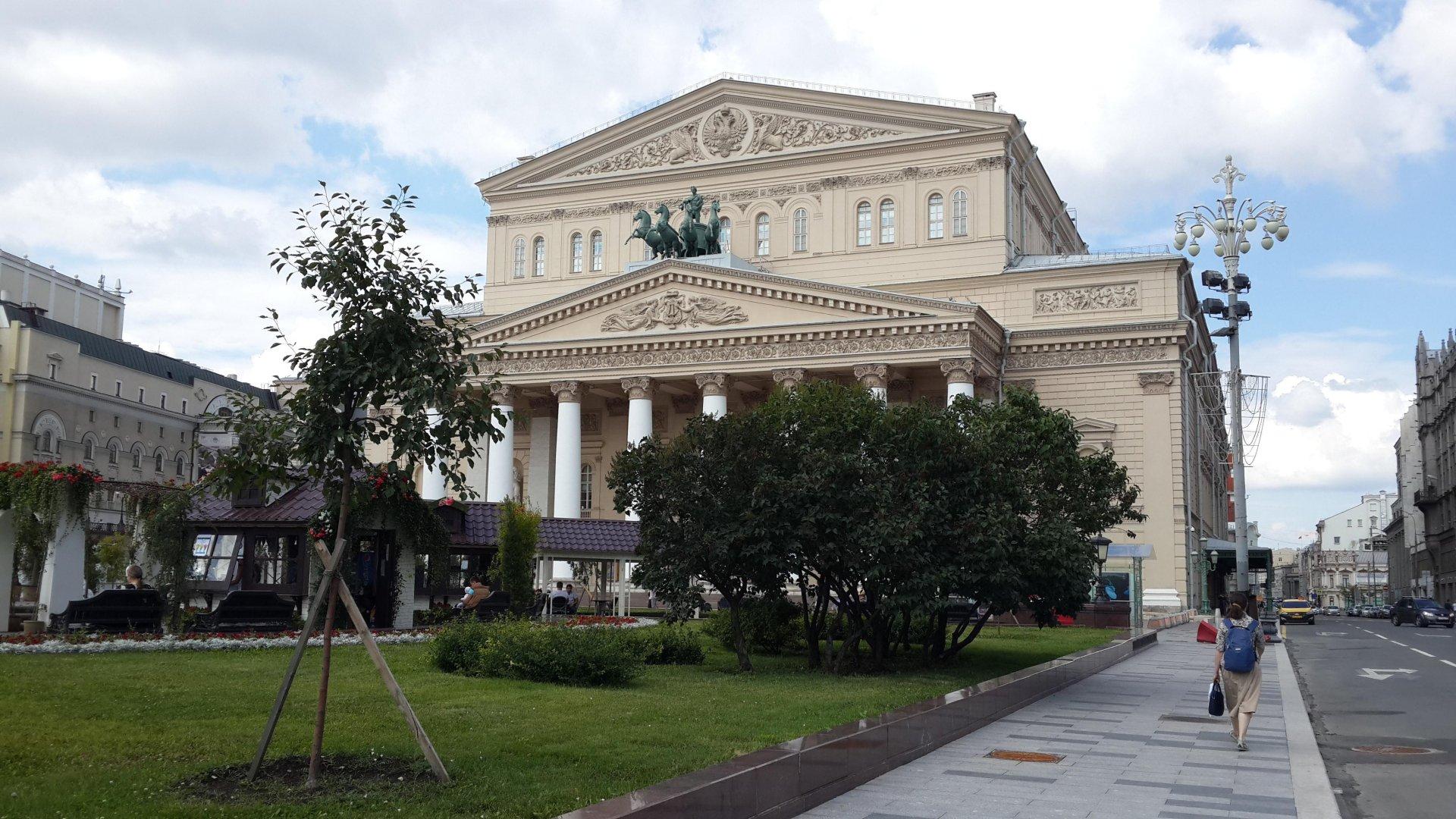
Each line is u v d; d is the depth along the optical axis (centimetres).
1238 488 4469
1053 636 4250
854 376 6706
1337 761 1791
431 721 1689
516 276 8219
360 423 1393
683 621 2827
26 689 1838
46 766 1266
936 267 7181
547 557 4884
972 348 6325
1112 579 5544
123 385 9181
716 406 6762
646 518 2816
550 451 7862
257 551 3344
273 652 2706
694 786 1077
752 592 2909
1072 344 6800
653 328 6969
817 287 6575
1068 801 1381
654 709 1892
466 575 4328
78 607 2830
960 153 7212
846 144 7456
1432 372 14300
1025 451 3222
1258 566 8450
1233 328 4562
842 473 2709
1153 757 1712
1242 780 1541
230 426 1411
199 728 1559
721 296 6838
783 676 2647
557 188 8131
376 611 3381
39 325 8612
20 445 8006
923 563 2684
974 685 2316
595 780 1273
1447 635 6300
